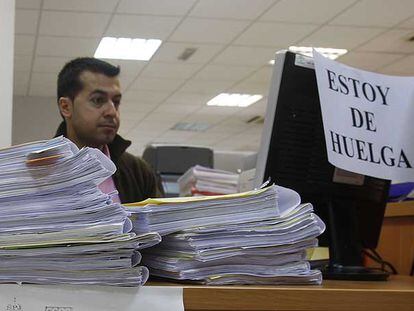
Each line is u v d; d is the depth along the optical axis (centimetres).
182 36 476
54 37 479
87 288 54
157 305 55
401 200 137
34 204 56
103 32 468
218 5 406
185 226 63
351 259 100
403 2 396
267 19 434
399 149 89
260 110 761
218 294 57
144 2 401
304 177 99
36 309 53
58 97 186
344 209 103
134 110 764
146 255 66
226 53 523
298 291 59
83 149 56
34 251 54
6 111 203
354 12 416
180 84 633
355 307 61
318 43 494
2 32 205
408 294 62
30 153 56
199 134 941
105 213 56
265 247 64
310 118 99
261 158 99
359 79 89
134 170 185
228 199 64
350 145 85
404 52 516
